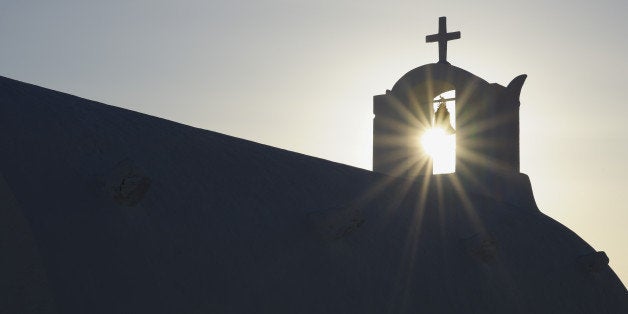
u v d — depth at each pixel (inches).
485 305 753.0
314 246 627.8
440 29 1124.5
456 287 738.8
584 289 939.3
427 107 1117.7
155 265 488.1
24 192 444.5
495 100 1071.6
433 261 743.1
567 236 1025.5
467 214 883.4
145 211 518.9
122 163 487.5
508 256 867.4
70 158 505.4
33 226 429.1
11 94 548.7
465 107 1075.9
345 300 606.2
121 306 446.3
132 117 636.7
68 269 431.5
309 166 756.6
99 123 582.6
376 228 721.6
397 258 701.9
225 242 553.9
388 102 1100.5
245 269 548.1
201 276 512.4
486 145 1066.1
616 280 1015.0
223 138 706.8
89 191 489.4
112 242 473.1
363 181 806.5
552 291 878.4
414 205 822.5
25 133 498.0
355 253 661.3
